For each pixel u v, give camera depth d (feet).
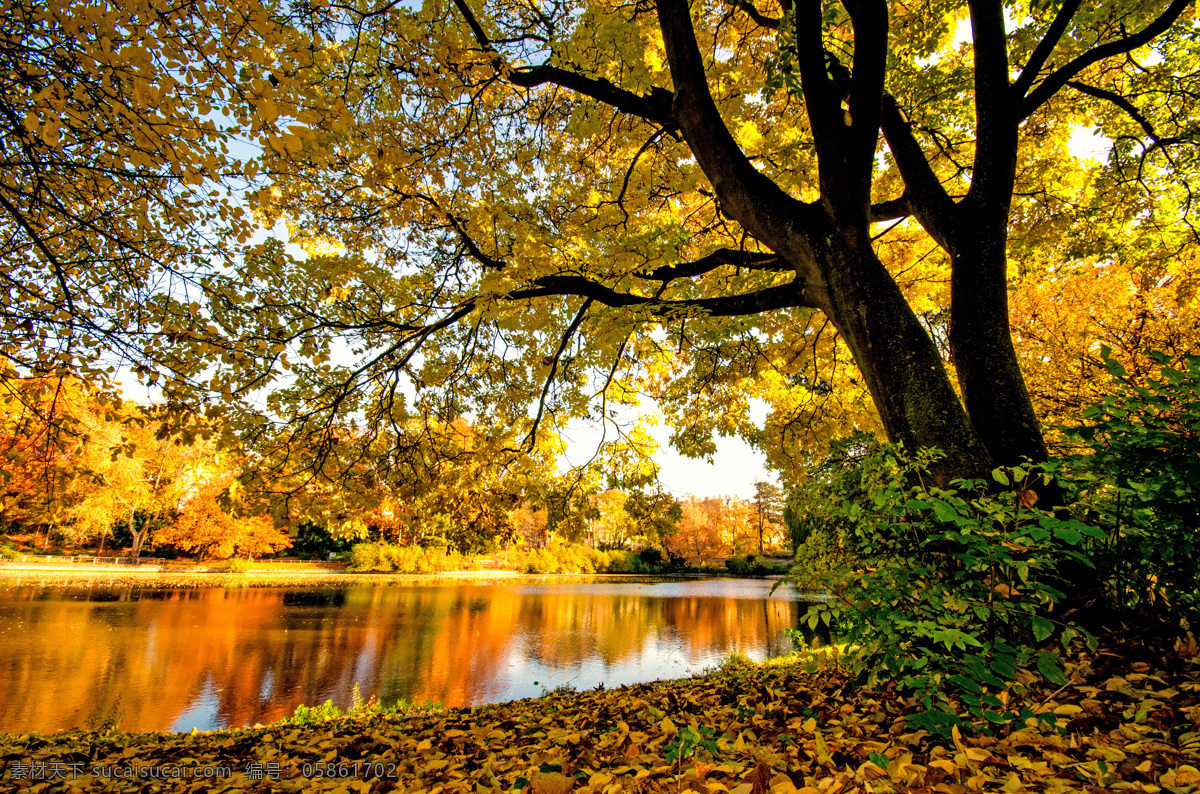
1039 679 8.48
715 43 23.09
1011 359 13.62
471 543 24.90
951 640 6.78
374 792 8.96
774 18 21.93
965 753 6.33
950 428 12.34
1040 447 12.37
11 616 53.21
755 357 29.63
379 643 47.50
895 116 18.10
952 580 8.73
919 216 16.92
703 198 26.23
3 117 12.15
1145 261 30.19
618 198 23.66
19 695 30.12
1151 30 15.76
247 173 11.91
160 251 14.92
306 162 15.85
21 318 13.44
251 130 10.88
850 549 10.07
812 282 15.39
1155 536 8.91
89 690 31.50
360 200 18.86
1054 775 5.75
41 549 119.65
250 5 9.46
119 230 14.49
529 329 24.47
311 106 11.68
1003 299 14.32
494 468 25.61
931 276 25.99
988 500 8.09
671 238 20.97
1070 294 34.27
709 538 228.84
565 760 8.75
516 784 7.70
